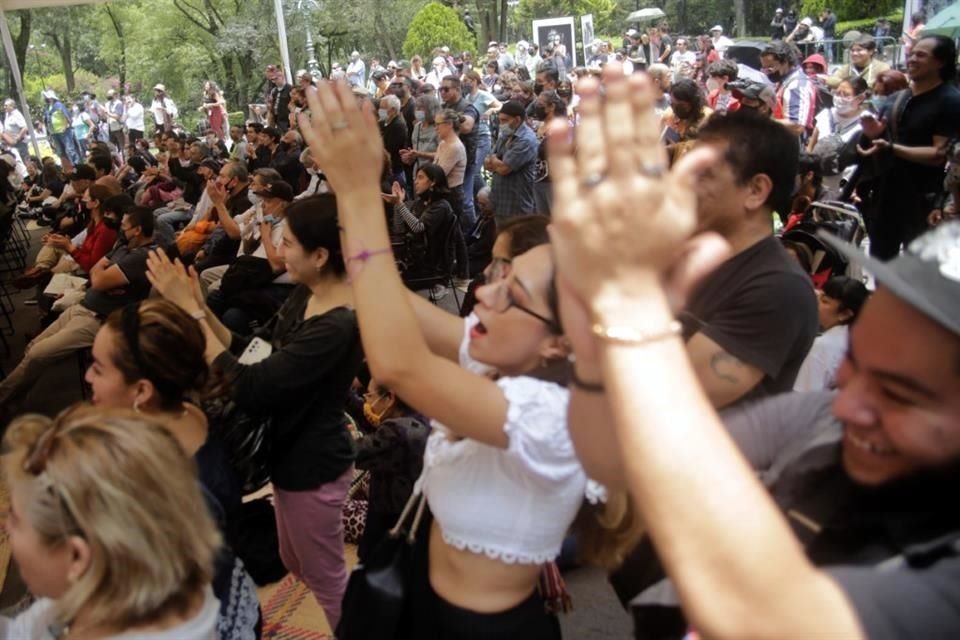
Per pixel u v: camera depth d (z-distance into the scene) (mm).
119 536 1219
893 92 5723
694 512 666
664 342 706
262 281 4910
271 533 2512
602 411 940
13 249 10242
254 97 26984
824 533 874
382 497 2303
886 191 4297
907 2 13727
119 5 28938
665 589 1113
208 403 2254
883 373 760
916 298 716
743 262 1776
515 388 1348
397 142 9727
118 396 1916
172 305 1983
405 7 29594
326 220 2314
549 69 11898
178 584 1283
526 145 6934
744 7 32719
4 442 1411
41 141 21203
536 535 1393
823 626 650
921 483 783
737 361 1694
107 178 6414
